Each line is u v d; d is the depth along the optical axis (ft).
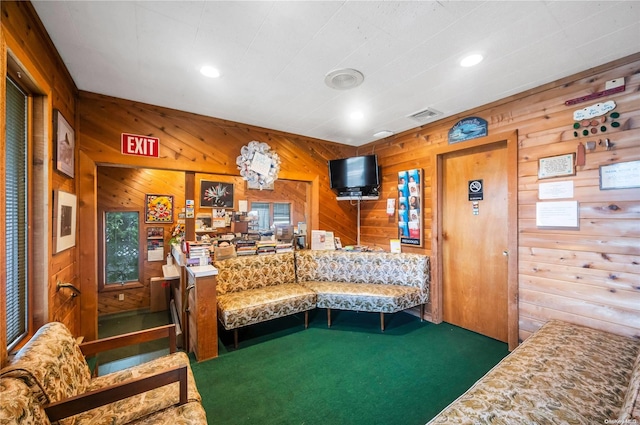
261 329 10.96
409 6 5.08
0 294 3.98
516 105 8.93
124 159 9.25
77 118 8.52
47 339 4.70
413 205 12.28
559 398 4.70
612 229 7.07
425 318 11.94
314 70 7.37
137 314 13.80
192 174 10.68
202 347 8.60
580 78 7.58
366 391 7.16
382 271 12.30
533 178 8.52
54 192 6.33
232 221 19.08
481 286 10.40
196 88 8.41
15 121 5.18
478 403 4.65
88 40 6.05
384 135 13.35
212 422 6.11
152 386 4.47
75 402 3.95
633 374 4.84
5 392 3.37
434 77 7.78
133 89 8.46
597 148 7.32
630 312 6.79
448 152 11.07
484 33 5.88
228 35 5.91
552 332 7.04
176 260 13.30
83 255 8.67
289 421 6.16
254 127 11.93
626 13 5.26
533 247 8.52
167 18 5.38
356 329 10.94
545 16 5.37
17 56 4.52
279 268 12.12
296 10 5.17
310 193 14.07
